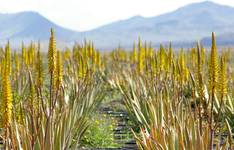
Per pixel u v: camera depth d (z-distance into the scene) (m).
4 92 4.35
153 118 6.91
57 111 6.46
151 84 8.48
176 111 6.73
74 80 9.71
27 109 5.82
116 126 8.52
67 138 5.76
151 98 8.08
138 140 5.25
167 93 7.43
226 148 5.02
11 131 4.74
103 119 8.65
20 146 4.95
